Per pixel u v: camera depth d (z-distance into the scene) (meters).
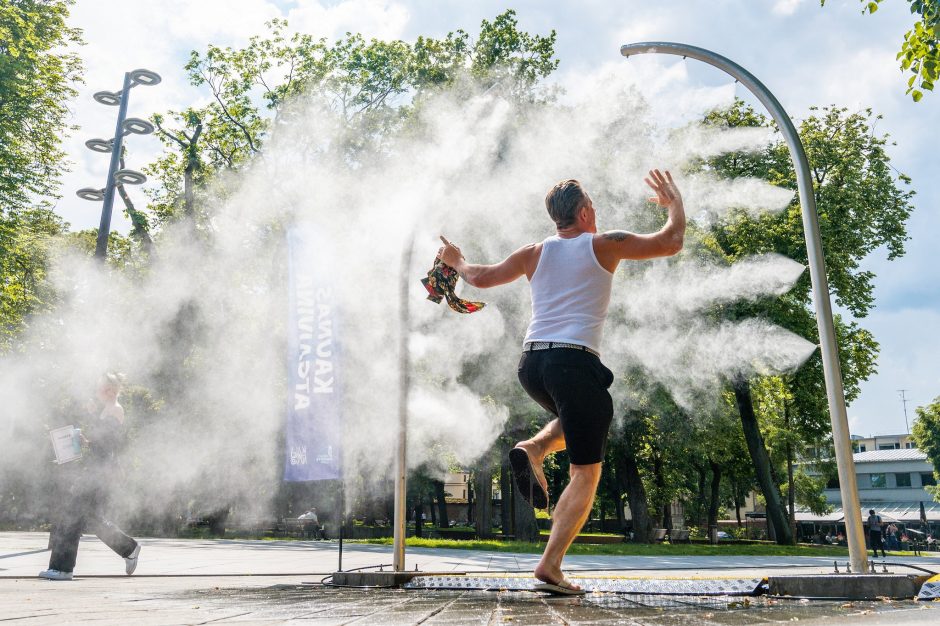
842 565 9.71
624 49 5.50
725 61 4.90
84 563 7.75
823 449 34.50
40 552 9.50
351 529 26.41
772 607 2.33
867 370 25.02
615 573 7.57
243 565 7.71
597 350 3.03
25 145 18.14
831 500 63.94
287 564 7.91
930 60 8.36
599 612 1.94
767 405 27.67
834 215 23.72
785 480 37.03
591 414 2.91
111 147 14.77
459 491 52.22
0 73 16.44
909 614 1.70
